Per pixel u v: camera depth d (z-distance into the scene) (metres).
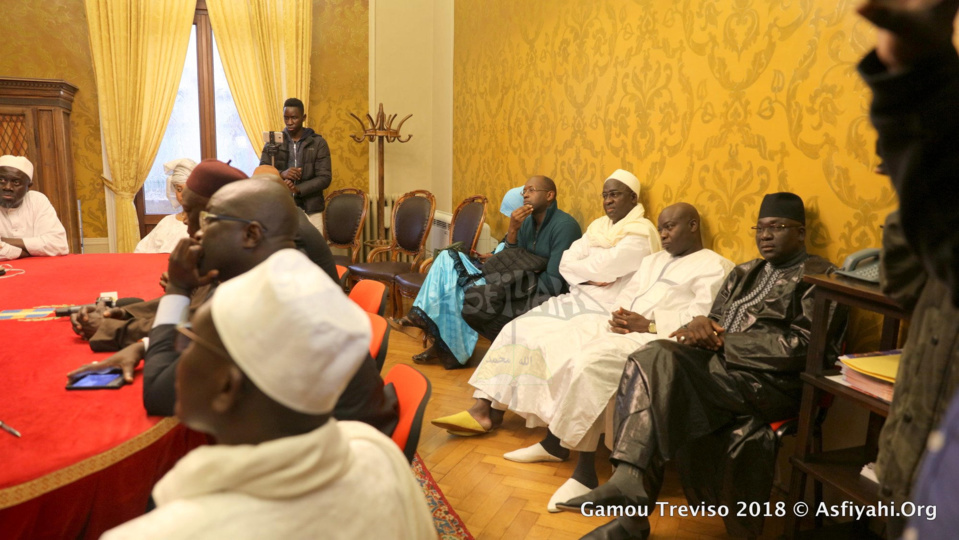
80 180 5.80
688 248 2.81
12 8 5.45
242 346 0.61
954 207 0.77
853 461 1.93
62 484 1.06
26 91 5.10
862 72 0.80
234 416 0.64
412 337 4.66
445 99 6.18
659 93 3.11
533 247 3.78
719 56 2.72
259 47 5.95
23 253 3.32
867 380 1.72
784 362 2.04
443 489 2.48
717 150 2.76
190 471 0.63
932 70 0.73
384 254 6.47
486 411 2.98
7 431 1.16
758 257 2.56
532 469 2.66
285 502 0.64
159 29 5.75
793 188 2.38
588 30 3.67
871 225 2.08
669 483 2.59
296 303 0.61
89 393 1.36
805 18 2.29
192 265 1.34
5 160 3.36
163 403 1.22
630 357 2.14
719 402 2.08
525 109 4.49
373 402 1.35
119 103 5.68
